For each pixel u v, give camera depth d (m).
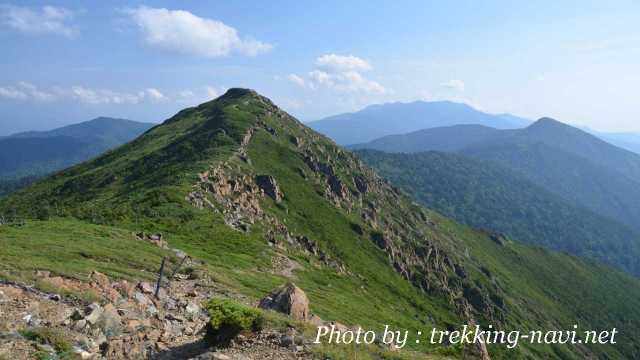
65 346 14.91
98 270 32.84
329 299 63.62
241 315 17.94
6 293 18.03
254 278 55.06
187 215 79.50
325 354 17.83
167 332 19.28
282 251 86.75
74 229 51.72
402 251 152.62
